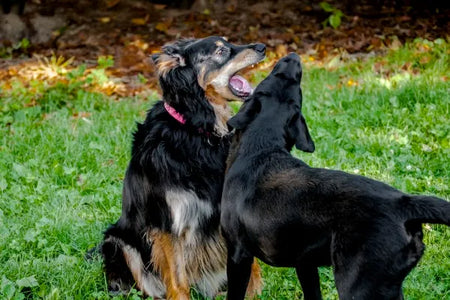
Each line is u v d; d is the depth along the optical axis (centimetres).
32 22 1838
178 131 663
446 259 695
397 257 473
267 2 1930
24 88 1330
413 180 855
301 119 602
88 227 798
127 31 1814
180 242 667
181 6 1962
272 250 541
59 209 829
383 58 1405
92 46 1722
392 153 932
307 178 526
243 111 609
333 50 1545
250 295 675
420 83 1170
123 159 977
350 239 482
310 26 1762
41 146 1015
